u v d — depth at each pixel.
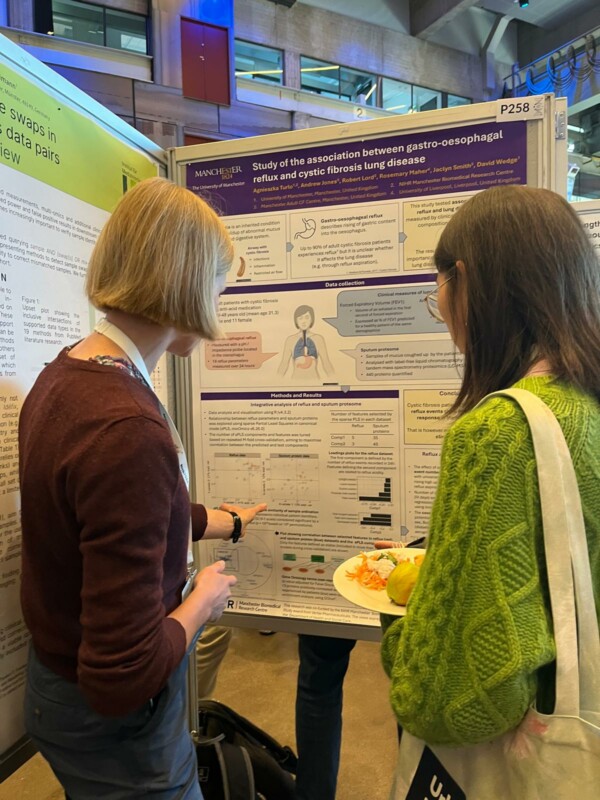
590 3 5.62
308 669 1.47
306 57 5.88
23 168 0.99
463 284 0.70
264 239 1.41
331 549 1.44
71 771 0.82
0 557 0.96
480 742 0.57
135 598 0.66
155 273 0.76
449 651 0.55
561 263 0.62
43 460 0.71
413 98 6.56
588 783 0.54
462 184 1.26
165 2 4.54
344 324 1.38
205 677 1.83
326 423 1.41
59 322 1.10
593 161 5.96
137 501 0.66
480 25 6.58
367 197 1.33
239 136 5.02
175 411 1.53
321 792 1.45
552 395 0.59
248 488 1.49
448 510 0.57
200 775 1.32
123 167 1.32
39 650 0.82
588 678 0.56
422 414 1.34
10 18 4.25
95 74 4.20
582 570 0.55
